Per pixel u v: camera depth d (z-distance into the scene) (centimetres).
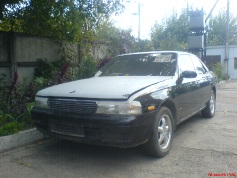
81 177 360
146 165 396
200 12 1530
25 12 755
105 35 1201
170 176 360
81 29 887
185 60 577
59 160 420
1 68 741
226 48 2220
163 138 429
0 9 697
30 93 653
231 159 414
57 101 403
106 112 367
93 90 395
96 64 984
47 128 419
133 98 369
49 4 721
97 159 421
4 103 576
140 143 379
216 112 786
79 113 381
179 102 484
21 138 483
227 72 2228
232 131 571
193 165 393
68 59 936
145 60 554
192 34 1575
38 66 841
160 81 443
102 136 367
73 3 727
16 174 371
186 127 611
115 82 439
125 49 1247
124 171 377
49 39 883
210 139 515
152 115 390
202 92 618
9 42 757
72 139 392
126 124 354
